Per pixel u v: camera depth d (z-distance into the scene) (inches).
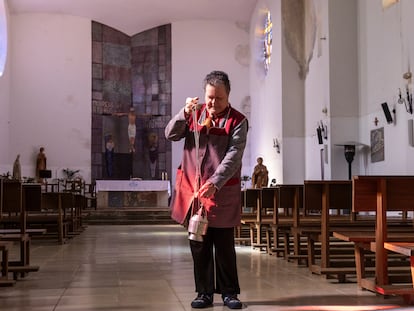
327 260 241.1
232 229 173.6
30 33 984.9
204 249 174.2
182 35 1038.4
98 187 898.1
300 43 799.7
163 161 1024.9
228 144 171.3
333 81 671.1
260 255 345.4
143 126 1035.9
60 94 989.8
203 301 173.3
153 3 990.4
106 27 1029.8
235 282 174.7
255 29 969.5
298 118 799.1
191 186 172.1
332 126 669.3
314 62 743.1
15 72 973.8
